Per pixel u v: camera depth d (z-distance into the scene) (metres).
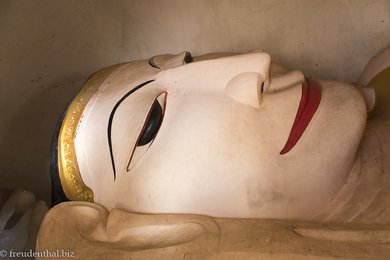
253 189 1.87
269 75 2.04
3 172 2.85
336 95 2.09
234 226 1.75
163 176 1.90
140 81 2.15
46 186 2.91
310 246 1.58
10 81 2.84
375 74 2.74
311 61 3.00
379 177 2.06
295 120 1.95
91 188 2.07
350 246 1.60
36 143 2.91
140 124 1.98
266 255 1.55
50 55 2.92
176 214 1.85
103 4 2.96
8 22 2.80
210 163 1.87
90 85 2.29
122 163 1.99
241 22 3.00
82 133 2.11
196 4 2.99
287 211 1.92
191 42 3.04
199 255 1.59
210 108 1.94
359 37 2.93
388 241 1.67
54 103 2.95
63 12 2.91
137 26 3.03
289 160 1.91
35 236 2.30
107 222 1.89
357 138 1.97
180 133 1.92
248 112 1.93
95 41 3.00
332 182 1.97
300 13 2.96
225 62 2.01
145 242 1.79
